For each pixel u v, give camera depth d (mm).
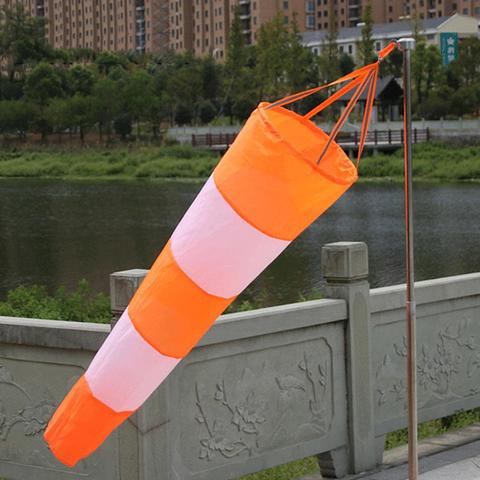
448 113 89312
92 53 144000
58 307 12391
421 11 154000
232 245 3670
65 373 5375
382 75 94125
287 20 147250
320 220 41656
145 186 65688
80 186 66062
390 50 3842
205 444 5438
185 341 3816
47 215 45281
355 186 60688
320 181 3604
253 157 3617
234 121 104625
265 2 149500
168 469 5223
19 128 102125
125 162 81500
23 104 102688
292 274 25203
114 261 29609
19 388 5531
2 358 5559
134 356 3824
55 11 190375
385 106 88562
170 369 3879
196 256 3697
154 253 31688
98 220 42781
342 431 6152
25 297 12961
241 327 5512
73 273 26859
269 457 5758
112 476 5254
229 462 5562
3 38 125375
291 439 5871
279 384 5797
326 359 6051
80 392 3947
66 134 106562
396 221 40750
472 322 7090
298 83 101188
